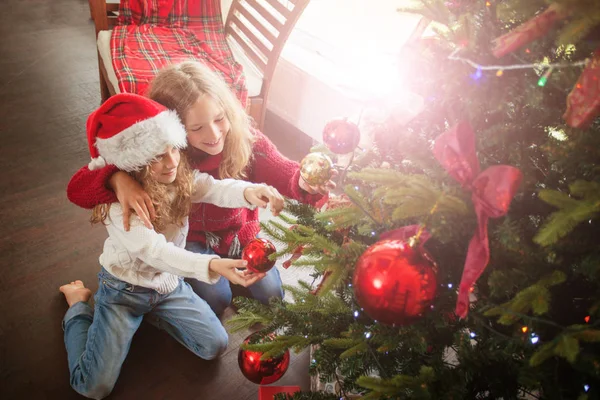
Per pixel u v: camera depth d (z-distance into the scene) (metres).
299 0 1.84
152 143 1.10
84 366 1.35
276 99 2.36
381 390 0.77
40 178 2.07
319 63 2.15
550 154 0.75
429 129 0.92
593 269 0.70
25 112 2.40
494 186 0.66
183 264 1.19
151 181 1.18
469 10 0.82
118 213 1.23
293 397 0.98
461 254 0.87
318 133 2.24
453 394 0.78
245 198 1.34
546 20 0.66
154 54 2.06
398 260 0.71
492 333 0.87
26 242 1.80
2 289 1.65
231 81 1.97
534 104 0.71
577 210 0.62
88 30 3.13
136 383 1.45
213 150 1.34
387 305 0.71
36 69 2.71
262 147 1.56
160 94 1.28
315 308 1.03
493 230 0.80
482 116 0.82
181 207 1.30
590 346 0.74
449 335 0.92
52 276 1.70
